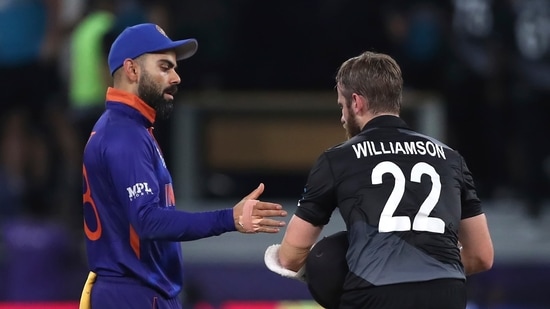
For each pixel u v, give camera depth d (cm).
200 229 1627
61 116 3719
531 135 3978
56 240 3412
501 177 4125
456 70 4050
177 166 3778
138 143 1694
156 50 1723
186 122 3781
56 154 3691
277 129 3806
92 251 1748
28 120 3772
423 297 1575
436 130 3781
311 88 3947
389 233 1588
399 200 1602
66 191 3612
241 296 3397
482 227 1691
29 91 3806
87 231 1755
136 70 1725
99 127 1727
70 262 3434
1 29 3822
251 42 3972
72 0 3962
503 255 3575
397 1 3991
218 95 3812
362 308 1588
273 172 3803
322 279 1641
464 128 4103
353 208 1606
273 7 3966
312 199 1638
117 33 3519
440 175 1638
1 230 3434
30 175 3675
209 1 3991
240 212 1628
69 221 3566
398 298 1571
